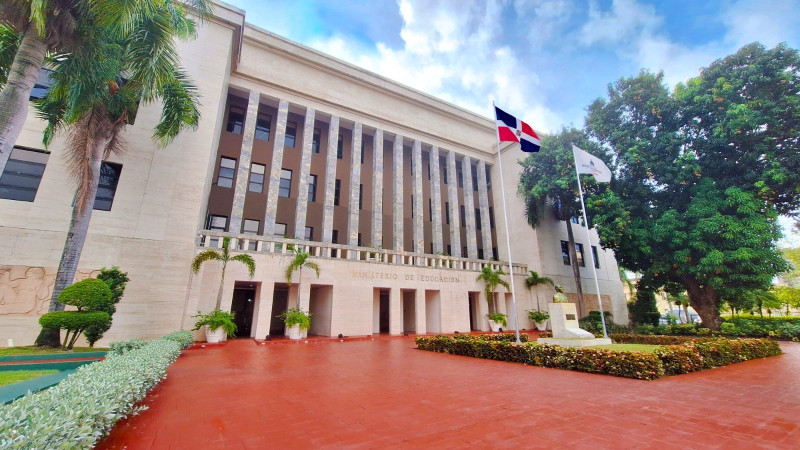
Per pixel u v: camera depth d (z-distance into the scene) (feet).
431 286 64.64
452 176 84.38
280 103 67.21
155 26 32.14
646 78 61.52
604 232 60.80
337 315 54.34
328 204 66.49
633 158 58.29
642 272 66.90
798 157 48.60
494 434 12.98
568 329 39.24
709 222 50.01
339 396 18.70
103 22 27.22
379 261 60.44
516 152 86.43
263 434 13.03
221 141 67.21
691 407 16.49
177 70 42.11
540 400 17.88
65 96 33.76
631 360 23.80
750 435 12.76
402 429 13.57
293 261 51.75
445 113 87.81
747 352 32.65
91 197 36.47
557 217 80.48
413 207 86.12
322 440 12.44
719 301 58.85
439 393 19.39
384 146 86.22
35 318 38.83
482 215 86.69
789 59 48.85
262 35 68.59
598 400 17.85
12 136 24.95
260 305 49.55
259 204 67.87
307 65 72.64
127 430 13.28
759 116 48.57
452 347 36.40
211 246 51.96
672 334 60.13
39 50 27.12
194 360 31.27
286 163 73.05
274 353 36.32
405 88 82.43
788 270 49.44
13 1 25.70
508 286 71.67
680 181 56.44
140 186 46.70
